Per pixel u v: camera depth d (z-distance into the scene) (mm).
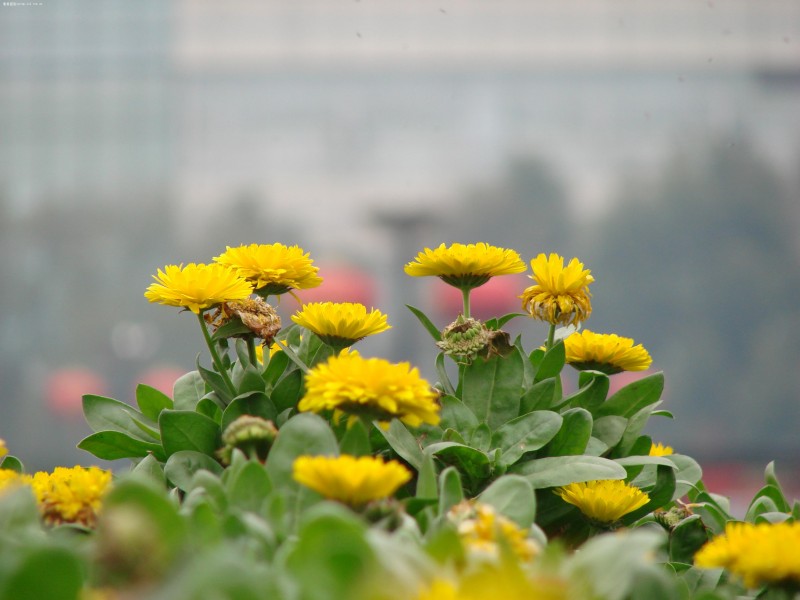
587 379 1764
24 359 25594
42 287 26266
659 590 938
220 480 1237
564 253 27500
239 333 1571
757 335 26031
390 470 1035
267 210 28406
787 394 25328
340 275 22438
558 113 28469
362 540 839
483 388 1651
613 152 27828
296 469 1071
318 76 29297
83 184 27094
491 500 1236
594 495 1474
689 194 26797
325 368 1247
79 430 25062
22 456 24578
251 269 1567
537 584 796
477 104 29094
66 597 820
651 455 1779
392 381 1210
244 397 1542
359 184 28891
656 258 26719
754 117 27359
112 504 895
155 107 28016
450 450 1515
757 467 24266
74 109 27438
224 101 28766
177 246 27531
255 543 1004
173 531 898
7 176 26922
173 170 28000
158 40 28328
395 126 29047
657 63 27906
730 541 1132
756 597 1330
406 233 28344
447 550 905
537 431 1558
